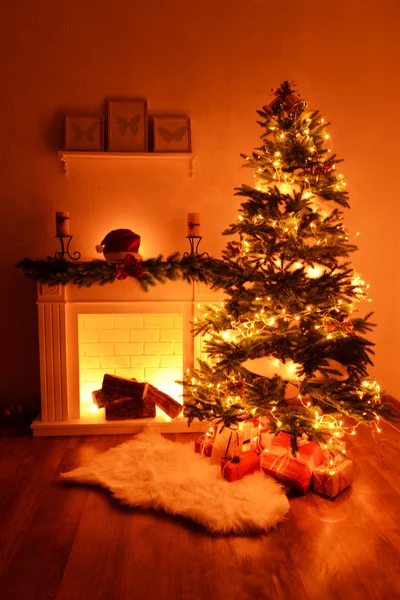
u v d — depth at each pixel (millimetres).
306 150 2010
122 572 1562
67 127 2803
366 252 3070
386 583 1518
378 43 2945
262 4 2867
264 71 2904
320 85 2941
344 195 2090
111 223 2928
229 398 2152
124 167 2893
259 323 2117
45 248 2908
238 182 2957
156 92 2867
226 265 2148
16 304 2947
